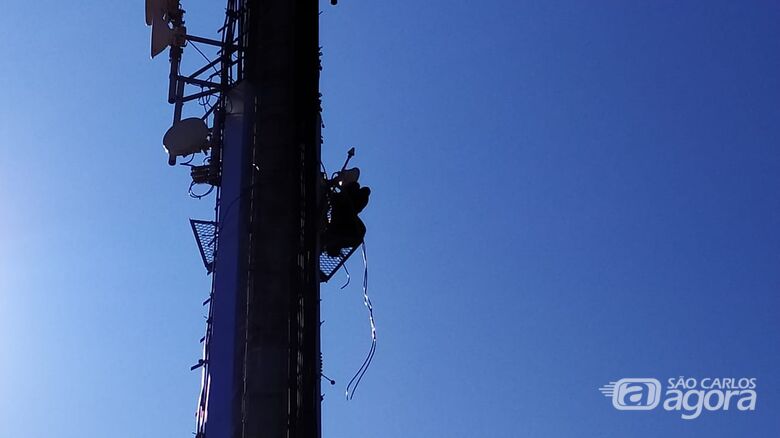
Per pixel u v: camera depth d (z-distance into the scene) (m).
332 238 26.17
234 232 24.92
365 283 26.52
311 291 24.17
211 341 24.38
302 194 25.03
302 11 27.36
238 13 27.95
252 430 22.81
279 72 26.53
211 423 23.34
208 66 27.66
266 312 23.81
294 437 22.70
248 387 23.19
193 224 25.98
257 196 25.03
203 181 27.02
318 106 26.69
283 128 25.77
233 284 24.36
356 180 26.89
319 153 26.58
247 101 26.50
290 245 24.47
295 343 23.48
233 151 26.02
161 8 28.44
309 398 23.11
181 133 26.95
